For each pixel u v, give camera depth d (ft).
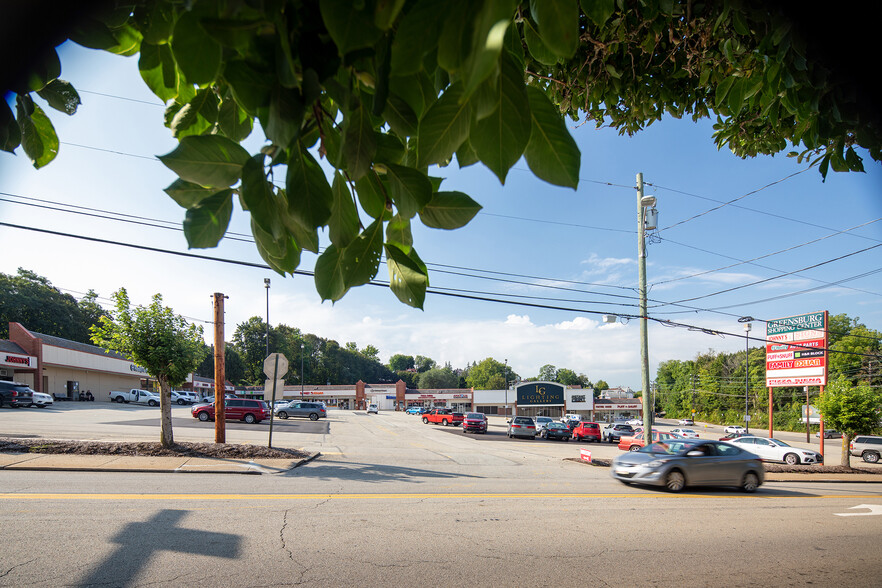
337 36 2.05
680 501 32.83
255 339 311.88
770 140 12.03
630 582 16.83
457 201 3.28
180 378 45.01
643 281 54.95
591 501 31.17
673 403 308.60
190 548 17.90
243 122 3.71
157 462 38.22
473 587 15.78
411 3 2.39
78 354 146.20
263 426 93.76
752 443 84.89
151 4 3.04
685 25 10.13
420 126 2.38
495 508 27.25
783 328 99.96
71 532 19.15
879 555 20.74
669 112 12.62
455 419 147.33
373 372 428.97
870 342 209.77
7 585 14.35
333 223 3.13
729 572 18.11
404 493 30.68
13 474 31.50
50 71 2.98
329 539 19.81
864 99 6.08
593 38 10.54
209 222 3.02
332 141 3.12
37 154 3.78
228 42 2.22
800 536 23.77
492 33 1.40
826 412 71.20
